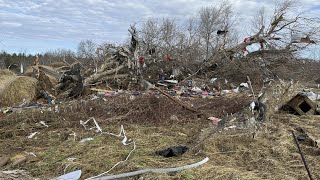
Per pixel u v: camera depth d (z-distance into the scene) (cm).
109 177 495
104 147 645
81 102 988
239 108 984
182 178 491
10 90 1288
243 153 609
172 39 2447
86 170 537
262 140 686
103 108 927
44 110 947
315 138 696
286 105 1030
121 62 1755
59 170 547
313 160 574
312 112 1009
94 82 1612
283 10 1997
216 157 593
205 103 1061
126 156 595
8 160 593
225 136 693
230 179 486
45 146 688
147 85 1427
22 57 3850
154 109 902
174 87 1678
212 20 2911
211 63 2014
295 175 512
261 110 855
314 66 2083
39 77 1439
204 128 788
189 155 603
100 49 1833
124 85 1680
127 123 852
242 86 1748
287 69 1958
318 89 1681
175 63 1961
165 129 798
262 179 488
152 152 617
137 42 1745
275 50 1969
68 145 674
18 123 850
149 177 488
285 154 605
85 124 838
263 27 2036
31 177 523
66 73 1465
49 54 3562
